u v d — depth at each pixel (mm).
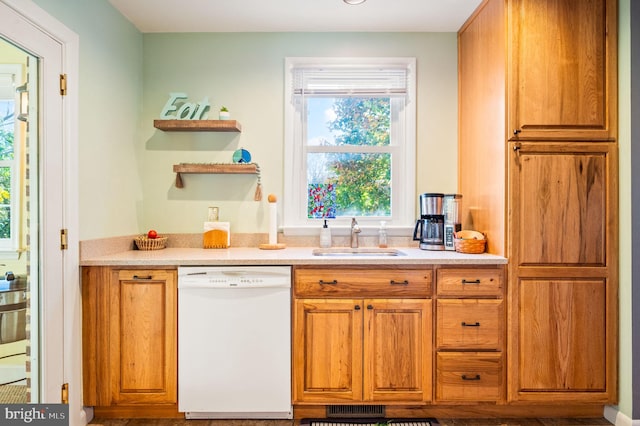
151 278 2084
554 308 2076
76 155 1989
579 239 2074
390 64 2703
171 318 2080
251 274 2074
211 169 2609
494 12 2188
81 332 2061
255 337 2072
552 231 2080
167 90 2721
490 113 2244
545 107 2072
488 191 2279
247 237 2709
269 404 2076
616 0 2070
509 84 2076
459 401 2096
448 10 2424
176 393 2082
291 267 2105
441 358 2096
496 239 2189
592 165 2074
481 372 2092
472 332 2092
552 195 2078
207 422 2117
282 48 2719
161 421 2127
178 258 2100
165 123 2562
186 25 2613
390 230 2703
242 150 2654
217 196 2725
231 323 2072
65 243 1925
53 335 1854
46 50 1792
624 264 2035
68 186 1938
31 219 1771
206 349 2066
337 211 2795
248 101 2721
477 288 2096
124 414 2141
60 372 1898
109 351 2074
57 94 1870
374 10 2426
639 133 1996
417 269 2100
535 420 2146
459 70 2695
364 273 2100
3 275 1699
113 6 2346
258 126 2725
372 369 2100
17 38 1622
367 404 2121
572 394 2072
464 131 2623
